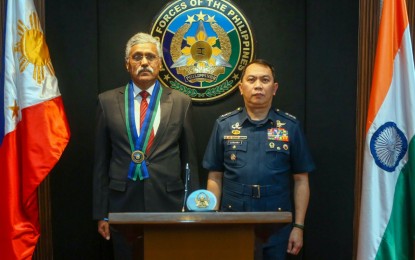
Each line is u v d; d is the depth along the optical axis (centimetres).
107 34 352
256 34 355
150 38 306
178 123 304
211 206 212
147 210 293
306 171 305
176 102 308
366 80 329
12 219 286
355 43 348
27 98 293
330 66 349
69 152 352
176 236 202
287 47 354
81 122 351
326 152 352
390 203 280
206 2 352
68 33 348
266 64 304
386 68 283
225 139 306
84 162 352
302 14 353
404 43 283
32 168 289
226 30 353
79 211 353
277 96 354
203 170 357
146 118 302
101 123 307
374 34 325
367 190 282
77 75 349
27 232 291
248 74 303
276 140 300
